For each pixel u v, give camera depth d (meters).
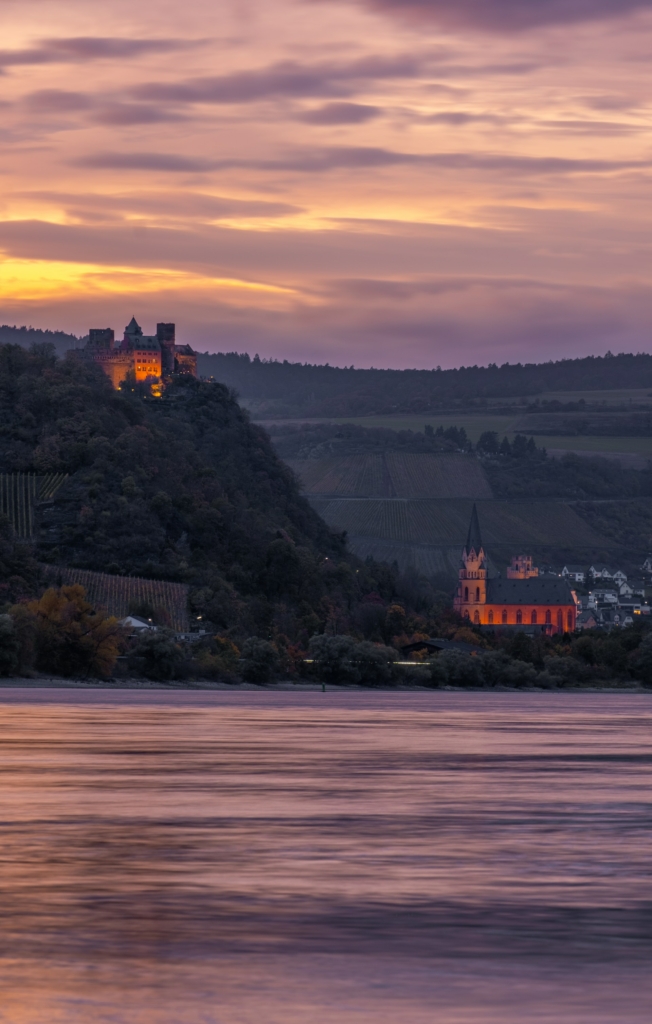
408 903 74.62
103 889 78.06
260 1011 51.25
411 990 54.94
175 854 91.12
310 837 99.81
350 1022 49.72
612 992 54.75
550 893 78.12
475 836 101.56
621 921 69.94
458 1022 49.84
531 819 111.38
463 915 71.38
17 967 58.84
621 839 100.38
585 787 136.88
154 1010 51.25
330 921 69.44
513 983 56.38
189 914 71.06
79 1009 51.31
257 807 116.56
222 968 58.88
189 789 129.25
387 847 95.56
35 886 78.75
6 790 126.25
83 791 126.06
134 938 64.88
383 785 136.38
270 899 75.50
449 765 159.62
